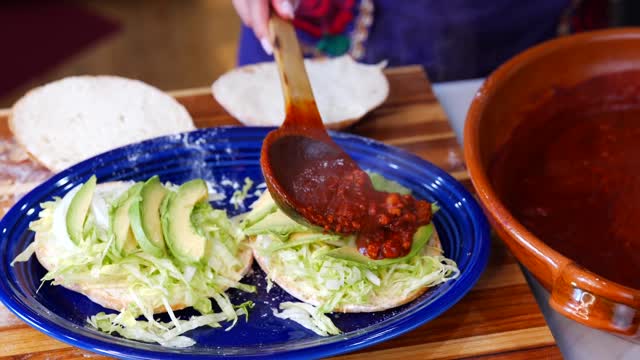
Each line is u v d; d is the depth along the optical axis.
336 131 0.76
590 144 0.74
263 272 0.64
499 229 0.60
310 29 0.95
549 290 0.59
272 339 0.59
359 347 0.57
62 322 0.58
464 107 0.86
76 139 0.76
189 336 0.59
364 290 0.61
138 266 0.62
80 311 0.60
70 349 0.59
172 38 1.71
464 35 0.98
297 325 0.60
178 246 0.62
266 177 0.61
